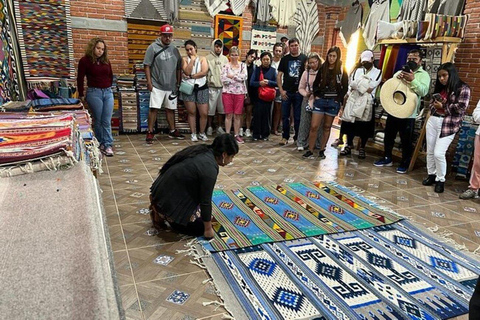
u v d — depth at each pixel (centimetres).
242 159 433
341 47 707
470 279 205
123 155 426
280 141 537
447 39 379
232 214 275
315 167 416
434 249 238
